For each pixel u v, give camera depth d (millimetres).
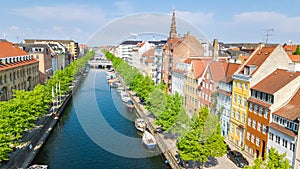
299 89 32906
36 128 45906
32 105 43531
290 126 30031
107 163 35562
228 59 54156
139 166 34594
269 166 23797
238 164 33500
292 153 29312
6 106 36750
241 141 40438
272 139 32938
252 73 37688
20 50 79938
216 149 30297
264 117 34469
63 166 35375
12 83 63406
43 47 95312
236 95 41125
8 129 35406
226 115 44219
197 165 33406
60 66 131875
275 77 36156
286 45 81750
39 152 39719
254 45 124875
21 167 33750
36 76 86812
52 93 60844
